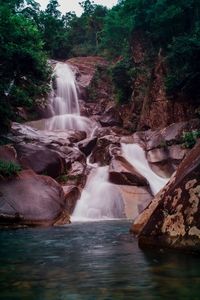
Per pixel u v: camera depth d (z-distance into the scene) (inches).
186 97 973.8
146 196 737.0
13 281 173.2
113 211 695.1
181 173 279.1
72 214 680.4
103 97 1489.9
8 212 506.3
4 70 735.1
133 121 1177.4
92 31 2143.2
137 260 217.8
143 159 894.4
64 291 153.6
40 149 762.2
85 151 971.9
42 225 515.8
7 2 822.5
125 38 1459.2
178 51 919.7
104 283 165.9
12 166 589.9
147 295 144.6
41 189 588.1
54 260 231.9
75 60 1765.5
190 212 239.6
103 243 314.7
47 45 1866.4
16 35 695.1
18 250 282.8
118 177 772.0
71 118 1290.6
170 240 241.1
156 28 1093.8
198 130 865.5
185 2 1032.2
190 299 137.4
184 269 186.7
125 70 1251.8
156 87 1072.8
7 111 762.8
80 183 776.3
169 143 897.5
